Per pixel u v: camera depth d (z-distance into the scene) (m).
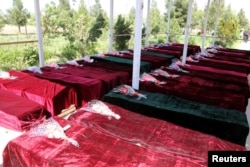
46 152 1.70
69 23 8.48
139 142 2.00
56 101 2.95
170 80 4.09
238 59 7.01
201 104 2.99
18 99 2.79
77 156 1.69
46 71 4.20
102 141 1.91
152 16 11.79
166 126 2.31
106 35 9.62
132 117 2.44
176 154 1.86
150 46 8.68
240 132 2.44
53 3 8.30
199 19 12.91
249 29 12.90
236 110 2.88
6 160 1.83
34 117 2.54
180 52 7.52
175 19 13.00
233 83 4.24
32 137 1.86
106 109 2.49
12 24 7.41
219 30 12.35
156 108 2.78
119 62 5.25
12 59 5.64
